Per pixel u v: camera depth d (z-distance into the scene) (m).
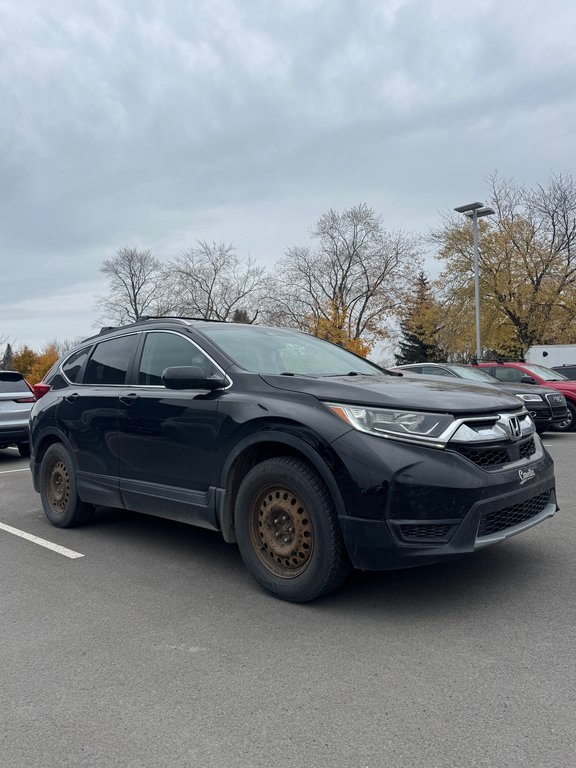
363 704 2.61
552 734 2.35
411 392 3.69
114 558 4.81
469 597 3.74
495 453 3.58
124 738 2.43
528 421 4.05
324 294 41.97
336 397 3.67
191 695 2.74
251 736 2.41
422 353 54.19
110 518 6.13
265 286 43.50
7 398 10.12
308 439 3.60
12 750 2.37
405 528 3.34
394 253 40.88
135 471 4.79
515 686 2.71
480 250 31.91
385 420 3.47
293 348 5.02
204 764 2.25
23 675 2.97
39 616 3.70
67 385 5.74
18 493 7.68
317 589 3.61
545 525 5.32
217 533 5.54
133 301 48.47
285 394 3.88
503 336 32.59
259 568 3.90
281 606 3.74
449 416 3.45
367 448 3.42
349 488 3.42
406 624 3.40
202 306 43.97
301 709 2.59
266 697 2.70
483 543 3.37
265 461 3.84
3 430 9.99
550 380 13.73
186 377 4.08
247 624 3.48
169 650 3.19
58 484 5.79
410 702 2.61
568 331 30.78
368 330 41.22
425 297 41.81
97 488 5.20
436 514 3.31
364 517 3.38
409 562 3.32
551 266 31.03
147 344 5.05
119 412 4.92
